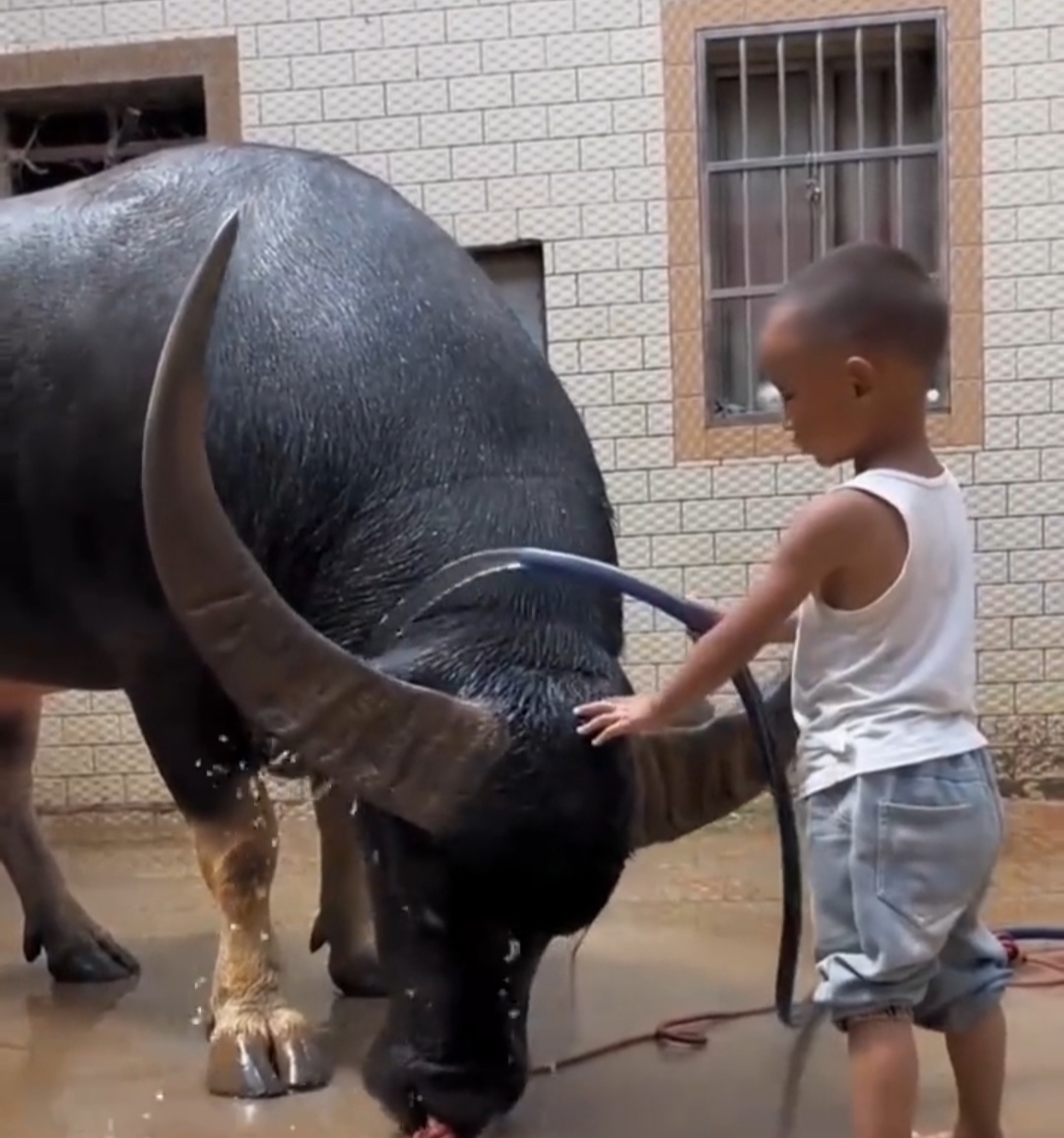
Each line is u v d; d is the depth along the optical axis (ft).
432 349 10.28
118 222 11.55
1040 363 19.42
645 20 19.54
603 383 19.98
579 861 8.36
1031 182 19.27
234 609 8.51
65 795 20.70
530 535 9.58
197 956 14.58
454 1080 8.62
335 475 10.03
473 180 20.01
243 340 10.41
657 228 19.76
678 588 19.98
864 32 19.48
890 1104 8.11
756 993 12.58
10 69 20.57
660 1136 9.71
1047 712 19.71
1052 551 19.57
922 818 8.07
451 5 19.83
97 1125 10.25
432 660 8.89
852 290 8.26
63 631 11.99
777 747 9.03
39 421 11.34
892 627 8.15
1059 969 12.83
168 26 20.30
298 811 19.75
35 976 14.08
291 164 11.37
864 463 8.51
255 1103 10.55
